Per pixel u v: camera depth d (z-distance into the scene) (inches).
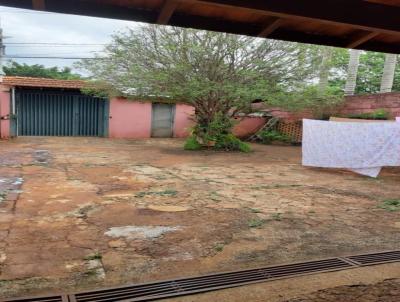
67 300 104.3
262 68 469.1
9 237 149.6
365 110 534.3
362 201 238.8
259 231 169.6
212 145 518.9
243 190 261.1
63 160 374.9
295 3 94.0
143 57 455.8
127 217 183.8
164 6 94.3
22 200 209.5
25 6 91.4
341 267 132.6
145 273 122.6
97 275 120.0
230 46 439.5
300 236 164.9
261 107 566.9
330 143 359.6
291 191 263.6
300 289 114.4
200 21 107.7
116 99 657.0
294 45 461.4
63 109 639.1
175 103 652.7
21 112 618.8
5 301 102.1
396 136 335.6
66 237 152.4
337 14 97.4
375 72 810.2
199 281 118.3
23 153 412.8
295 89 486.9
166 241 152.4
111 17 98.7
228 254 141.2
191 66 446.0
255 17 107.2
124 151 475.2
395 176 344.8
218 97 483.5
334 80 821.9
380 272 129.1
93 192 237.0
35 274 118.7
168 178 297.9
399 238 166.7
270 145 649.0
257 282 118.4
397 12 101.9
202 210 202.1
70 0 94.8
